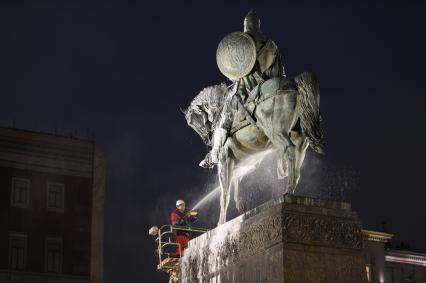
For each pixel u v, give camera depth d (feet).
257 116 52.65
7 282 136.98
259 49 54.90
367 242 145.28
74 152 147.43
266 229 48.83
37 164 145.07
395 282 149.48
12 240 139.74
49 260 141.38
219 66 56.13
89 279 142.00
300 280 46.73
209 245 55.83
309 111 51.31
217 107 59.41
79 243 143.74
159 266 65.46
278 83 51.49
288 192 49.24
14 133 144.46
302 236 47.62
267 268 48.03
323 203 48.91
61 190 145.48
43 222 142.72
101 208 147.33
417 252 152.46
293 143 50.42
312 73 51.65
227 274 52.70
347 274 47.91
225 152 55.42
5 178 141.90
